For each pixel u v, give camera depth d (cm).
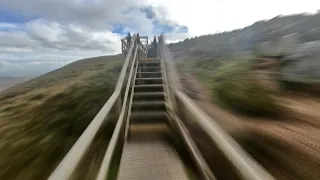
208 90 520
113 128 341
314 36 536
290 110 305
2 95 1037
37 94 821
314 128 250
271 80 413
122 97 557
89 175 182
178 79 477
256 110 333
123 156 294
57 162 353
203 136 226
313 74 385
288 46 543
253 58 621
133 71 672
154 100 537
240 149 151
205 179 209
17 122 533
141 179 234
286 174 190
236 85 433
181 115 353
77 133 469
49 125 507
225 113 363
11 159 359
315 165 191
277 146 229
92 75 1120
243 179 125
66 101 676
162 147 326
